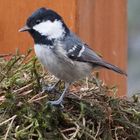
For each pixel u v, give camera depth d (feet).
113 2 30.30
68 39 24.67
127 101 24.49
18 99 22.49
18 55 25.52
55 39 24.43
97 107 23.39
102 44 29.68
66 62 24.56
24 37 29.25
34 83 23.30
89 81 25.14
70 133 22.18
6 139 21.04
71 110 23.02
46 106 22.21
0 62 25.45
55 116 22.24
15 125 21.83
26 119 21.76
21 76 24.11
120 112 23.48
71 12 27.84
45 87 23.62
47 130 22.00
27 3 29.04
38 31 24.35
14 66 24.67
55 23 24.44
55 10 28.17
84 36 28.17
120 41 31.09
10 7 29.37
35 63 24.38
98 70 28.35
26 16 29.14
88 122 22.66
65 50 24.47
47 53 24.44
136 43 42.29
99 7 29.25
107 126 22.79
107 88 24.82
